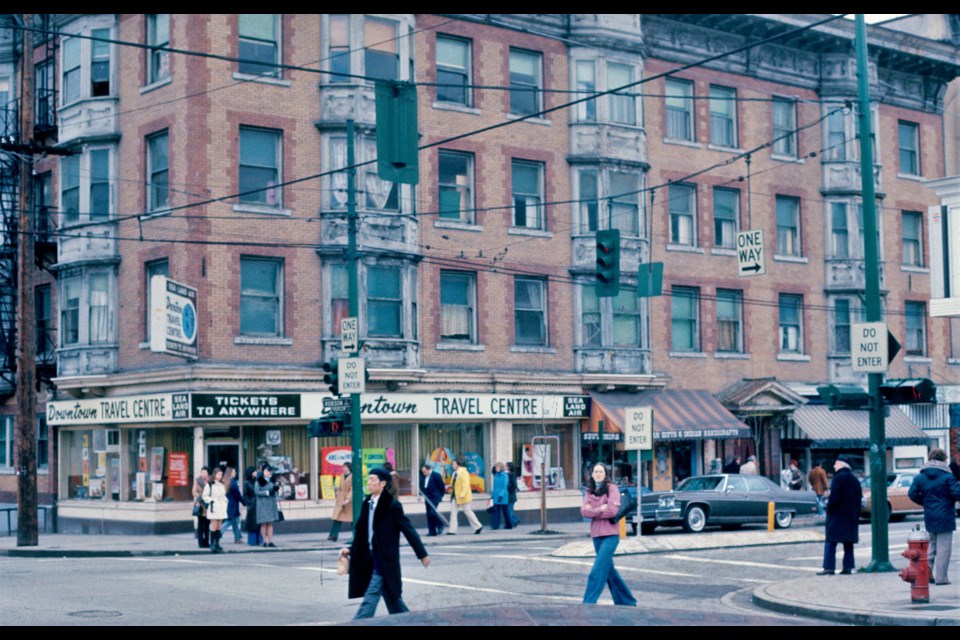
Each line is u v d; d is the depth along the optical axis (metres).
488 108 37.34
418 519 35.28
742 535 27.56
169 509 33.03
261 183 33.72
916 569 15.38
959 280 21.25
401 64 35.25
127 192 34.59
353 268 28.52
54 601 16.72
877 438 19.89
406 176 19.80
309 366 33.84
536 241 38.19
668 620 6.33
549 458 38.41
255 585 19.02
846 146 44.56
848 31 44.16
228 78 33.19
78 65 35.91
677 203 41.12
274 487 28.77
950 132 48.12
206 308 32.38
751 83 42.91
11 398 40.59
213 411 31.95
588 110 38.97
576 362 38.75
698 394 40.94
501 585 19.22
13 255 37.53
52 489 37.56
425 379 35.44
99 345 35.03
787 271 43.62
